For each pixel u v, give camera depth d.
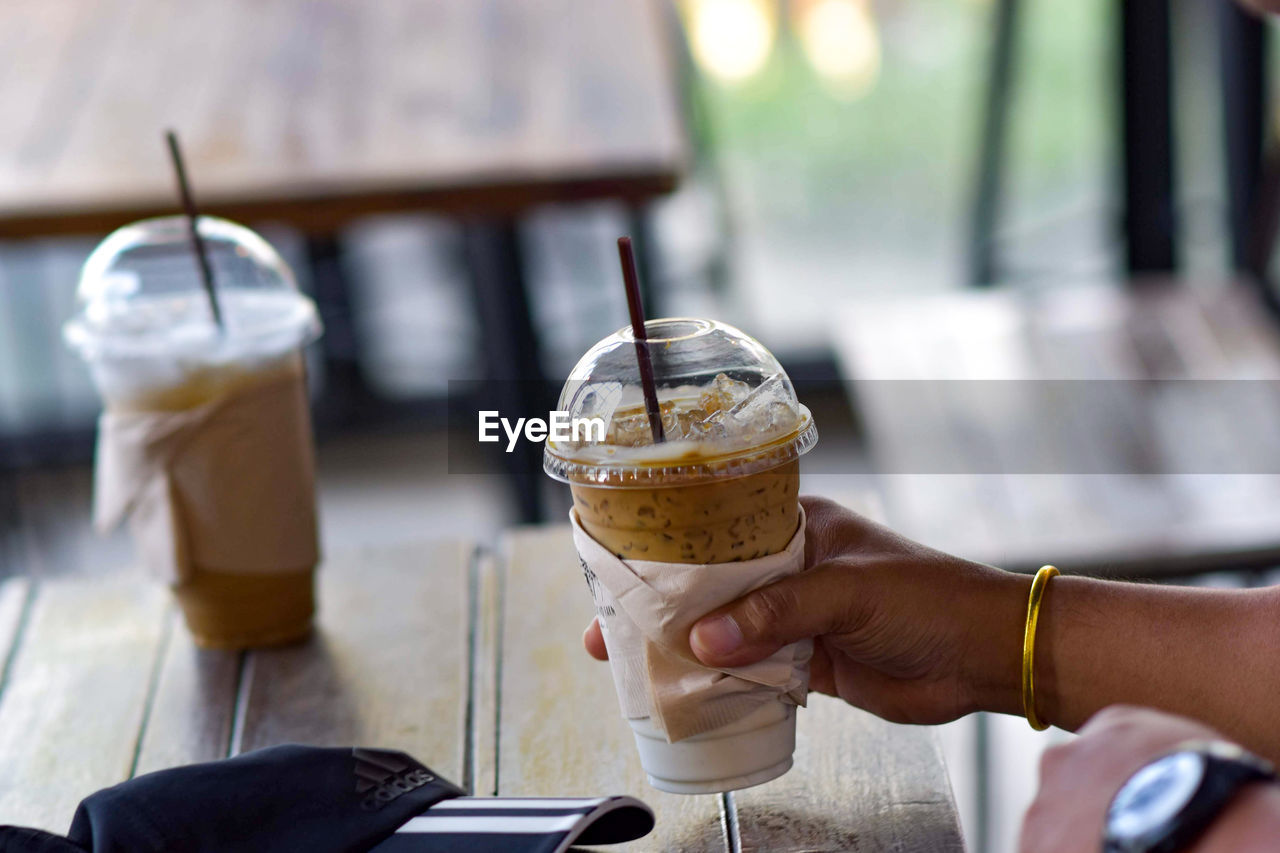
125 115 2.24
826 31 3.88
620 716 1.14
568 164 1.86
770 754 1.02
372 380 4.00
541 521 2.64
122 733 1.17
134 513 1.21
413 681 1.19
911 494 2.42
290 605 1.24
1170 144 3.43
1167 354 2.75
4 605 1.32
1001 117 3.48
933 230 4.05
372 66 2.43
